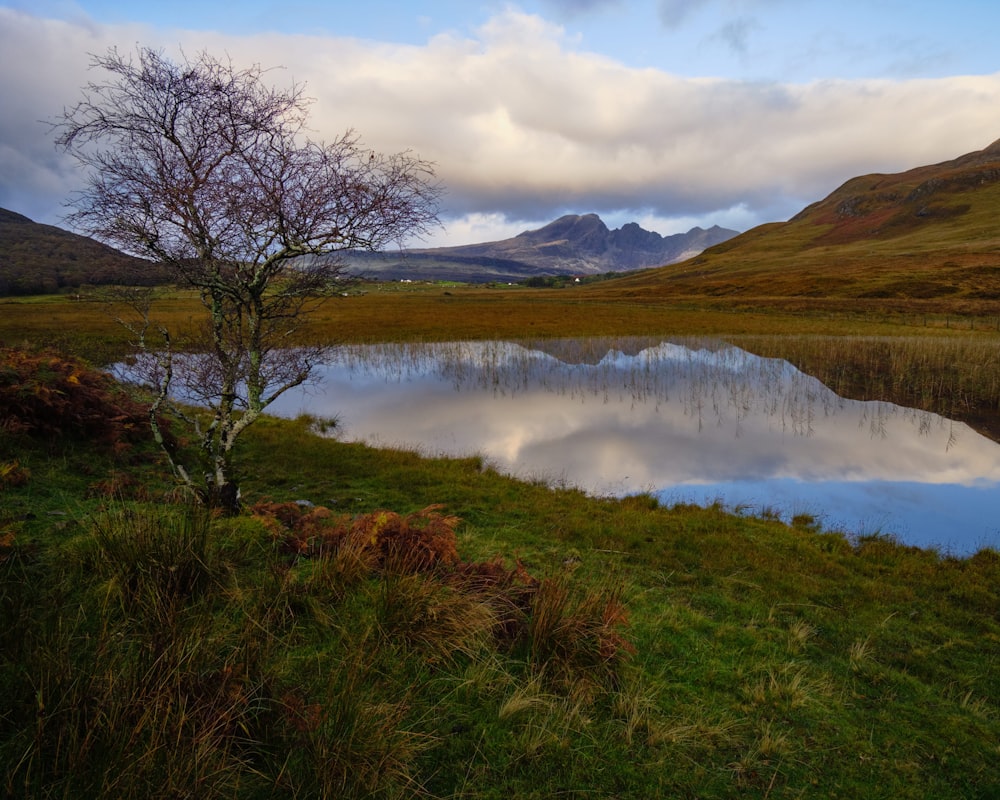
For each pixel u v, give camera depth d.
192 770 2.75
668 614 6.30
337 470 11.94
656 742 3.98
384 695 3.80
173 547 4.78
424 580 5.14
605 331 42.88
